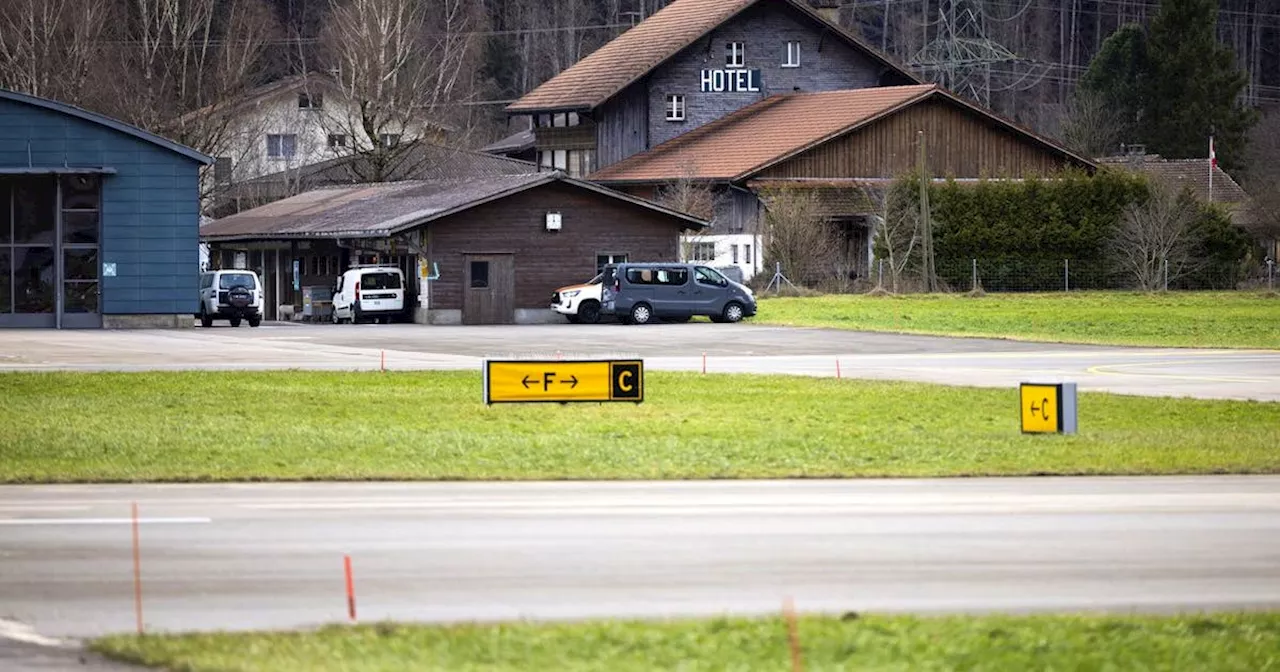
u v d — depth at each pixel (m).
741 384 113.12
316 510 60.22
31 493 65.00
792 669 34.12
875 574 47.81
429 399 102.19
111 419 90.06
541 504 61.94
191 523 57.03
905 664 34.75
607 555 50.69
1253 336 171.50
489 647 36.19
